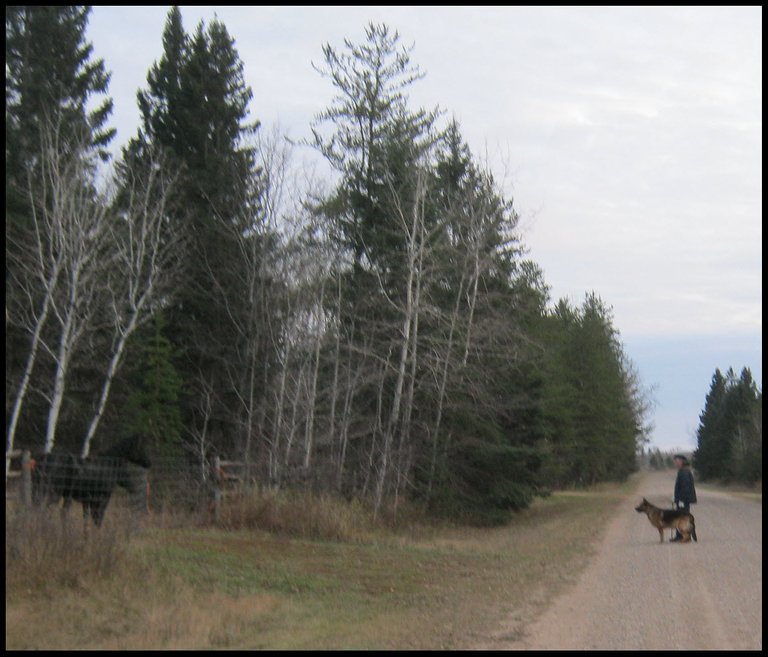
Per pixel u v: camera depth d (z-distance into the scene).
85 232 29.83
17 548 12.11
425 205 33.19
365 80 36.16
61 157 29.14
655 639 10.43
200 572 14.49
